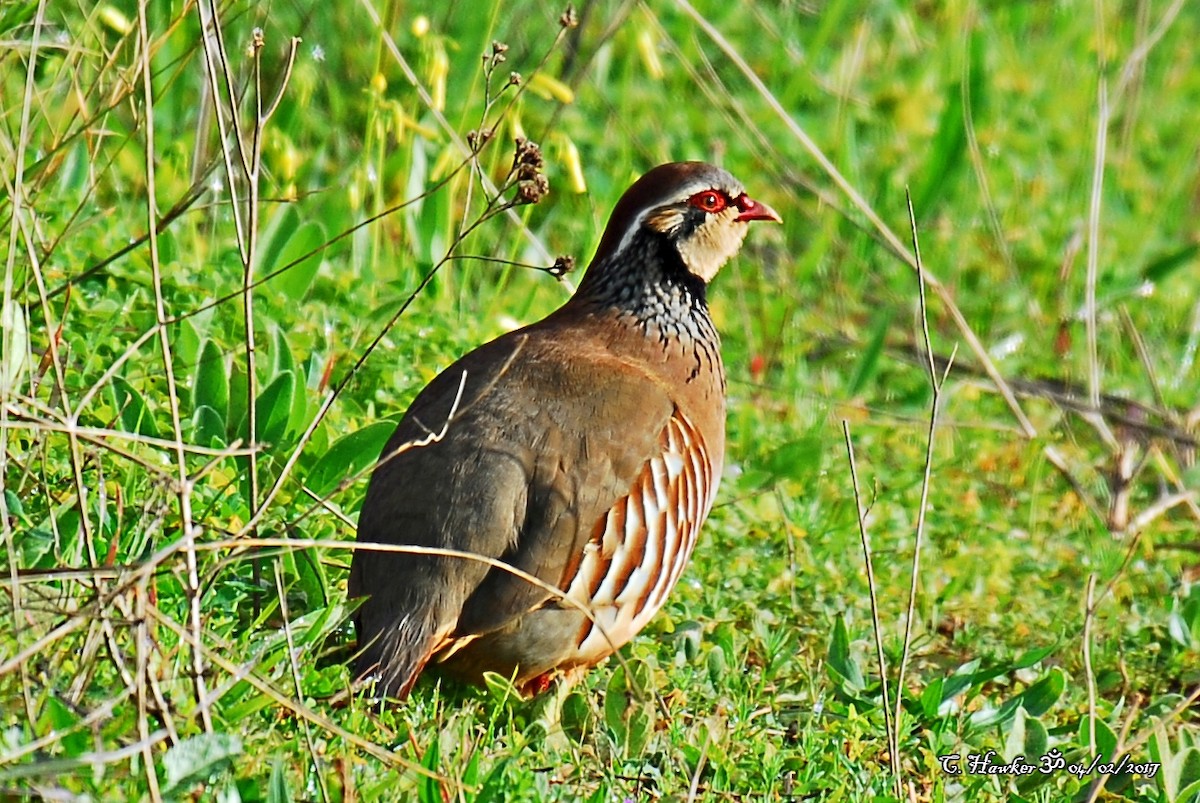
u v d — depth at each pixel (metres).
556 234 16.06
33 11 11.05
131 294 11.24
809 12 20.34
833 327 16.02
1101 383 15.79
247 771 6.93
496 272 15.26
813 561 11.20
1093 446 14.87
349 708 7.81
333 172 15.53
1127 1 22.78
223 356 9.94
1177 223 19.23
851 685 9.52
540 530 8.70
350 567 9.11
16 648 6.81
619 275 10.09
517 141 8.62
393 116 13.51
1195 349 16.39
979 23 21.20
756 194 17.44
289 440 9.84
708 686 9.26
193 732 6.83
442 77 13.13
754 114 18.28
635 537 9.03
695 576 10.60
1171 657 10.96
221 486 9.27
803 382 14.65
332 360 11.20
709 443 9.85
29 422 7.11
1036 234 17.86
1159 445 14.78
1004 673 10.05
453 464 8.74
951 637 11.09
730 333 15.62
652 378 9.66
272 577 8.92
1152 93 21.28
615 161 16.86
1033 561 12.23
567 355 9.48
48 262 10.59
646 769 8.17
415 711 8.22
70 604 7.46
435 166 13.96
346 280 12.86
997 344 15.95
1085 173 18.41
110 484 8.66
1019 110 20.00
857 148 18.45
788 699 9.35
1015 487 13.72
